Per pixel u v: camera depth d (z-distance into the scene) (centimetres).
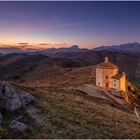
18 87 5088
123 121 4209
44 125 3350
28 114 3678
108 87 9675
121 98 8456
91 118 3925
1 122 3173
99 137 3123
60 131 3189
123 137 3234
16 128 3062
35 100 4428
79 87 8856
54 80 14325
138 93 11019
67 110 4184
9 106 3644
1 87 3844
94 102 6341
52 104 4450
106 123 3784
